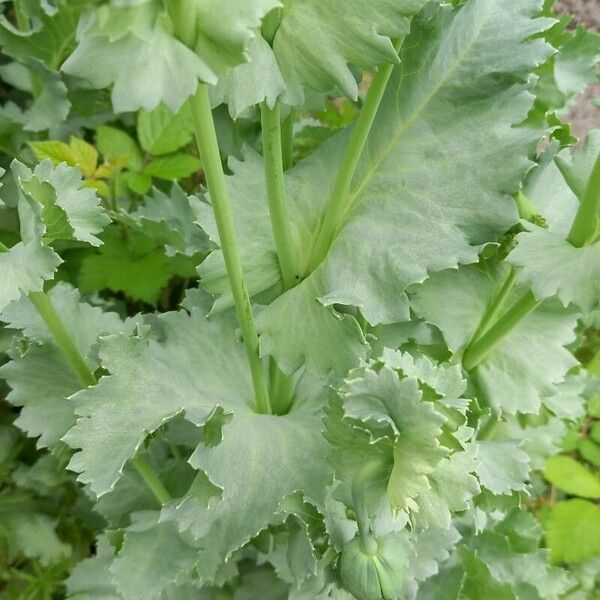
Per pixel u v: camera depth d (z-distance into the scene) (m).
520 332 0.53
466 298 0.53
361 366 0.37
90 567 0.63
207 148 0.35
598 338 0.89
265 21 0.37
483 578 0.65
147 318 0.53
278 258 0.47
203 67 0.29
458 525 0.65
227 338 0.51
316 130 0.66
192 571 0.59
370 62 0.38
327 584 0.53
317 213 0.49
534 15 0.42
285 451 0.47
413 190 0.44
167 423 0.53
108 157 0.71
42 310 0.44
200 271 0.47
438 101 0.43
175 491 0.59
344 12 0.37
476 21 0.42
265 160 0.41
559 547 0.81
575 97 0.70
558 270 0.41
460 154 0.43
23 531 0.71
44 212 0.38
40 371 0.51
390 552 0.41
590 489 0.83
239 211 0.49
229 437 0.47
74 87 0.70
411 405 0.35
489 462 0.53
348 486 0.41
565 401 0.62
